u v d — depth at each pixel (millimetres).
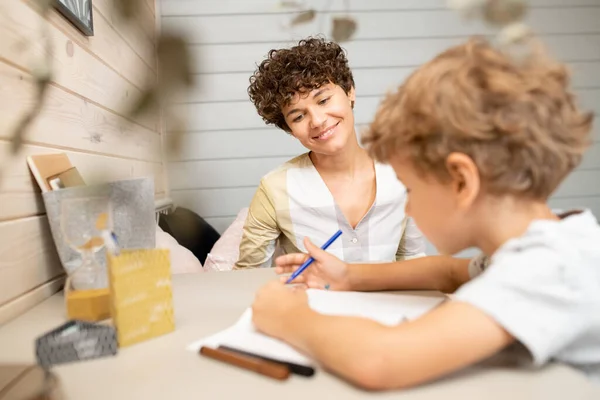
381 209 1512
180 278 1013
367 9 2736
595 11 2834
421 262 876
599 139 2883
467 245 663
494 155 570
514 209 605
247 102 2684
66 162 976
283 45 2648
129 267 607
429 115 591
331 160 1528
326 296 804
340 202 1547
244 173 2717
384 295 813
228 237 1964
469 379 490
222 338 619
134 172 1650
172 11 2602
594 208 2922
